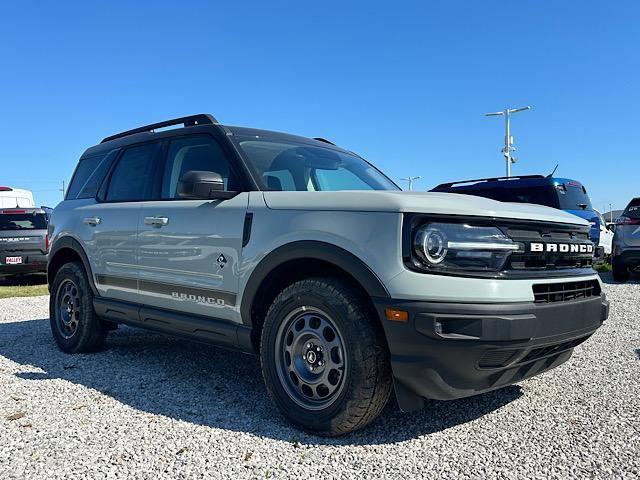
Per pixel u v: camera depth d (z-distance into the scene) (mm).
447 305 2623
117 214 4508
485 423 3156
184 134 4273
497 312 2635
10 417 3240
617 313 7047
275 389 3162
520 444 2854
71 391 3781
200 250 3680
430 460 2664
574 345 3277
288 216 3213
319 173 4102
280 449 2799
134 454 2730
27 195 17891
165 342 5484
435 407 3436
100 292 4707
